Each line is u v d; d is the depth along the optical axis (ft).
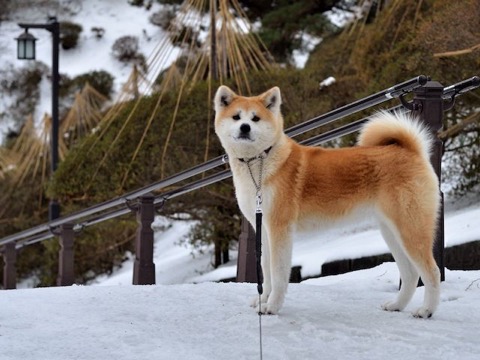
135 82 45.37
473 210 33.32
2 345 12.64
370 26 43.52
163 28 101.91
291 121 40.01
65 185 44.65
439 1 38.91
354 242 31.48
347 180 14.92
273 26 55.06
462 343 12.74
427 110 17.95
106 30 103.19
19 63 97.60
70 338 13.09
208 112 40.47
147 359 11.91
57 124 46.91
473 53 34.22
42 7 108.17
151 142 41.70
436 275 14.62
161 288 17.69
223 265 44.34
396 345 12.63
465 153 37.40
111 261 53.26
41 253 60.85
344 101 41.37
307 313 15.03
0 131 90.58
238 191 15.43
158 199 25.44
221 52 41.98
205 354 12.19
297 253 34.01
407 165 14.69
